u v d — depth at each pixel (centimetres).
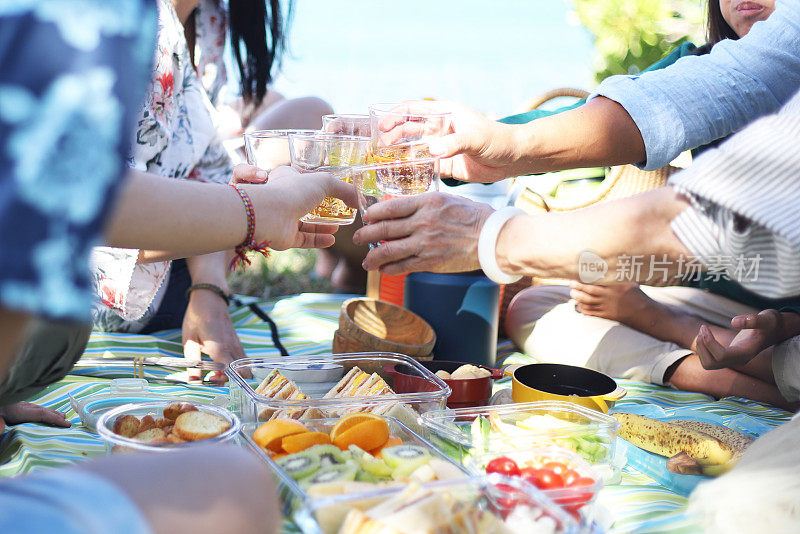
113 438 124
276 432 131
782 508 110
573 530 100
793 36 166
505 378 209
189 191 122
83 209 62
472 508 103
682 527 116
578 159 182
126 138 65
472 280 201
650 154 178
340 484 115
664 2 344
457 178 195
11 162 61
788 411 186
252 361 169
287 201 138
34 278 60
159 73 190
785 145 120
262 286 332
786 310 180
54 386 185
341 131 178
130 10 67
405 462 125
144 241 117
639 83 180
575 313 219
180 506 76
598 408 164
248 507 80
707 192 123
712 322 205
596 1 355
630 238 130
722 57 175
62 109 61
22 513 68
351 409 149
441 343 202
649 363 204
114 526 69
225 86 254
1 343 64
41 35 62
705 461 143
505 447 139
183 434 128
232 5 228
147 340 230
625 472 153
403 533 96
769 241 121
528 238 137
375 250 153
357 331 188
